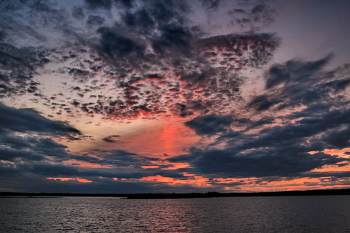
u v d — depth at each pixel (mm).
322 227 49125
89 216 76750
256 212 84938
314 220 59562
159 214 82625
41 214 82812
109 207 123250
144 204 157250
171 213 85875
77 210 102250
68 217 73562
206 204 150750
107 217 73500
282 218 64938
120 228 51750
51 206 129250
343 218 62625
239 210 95938
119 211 96688
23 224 58156
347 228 47781
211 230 47875
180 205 140750
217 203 161875
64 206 130625
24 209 105125
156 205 142375
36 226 54938
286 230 46406
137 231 47969
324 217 65375
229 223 57281
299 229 47281
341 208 93812
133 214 83312
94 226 54719
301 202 147375
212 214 80312
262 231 45781
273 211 87438
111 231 48250
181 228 50781
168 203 169125
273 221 59219
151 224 57281
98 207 123250
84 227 53375
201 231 46906
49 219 68125
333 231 44844
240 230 47312
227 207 116000
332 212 78562
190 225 54812
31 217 73188
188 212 89625
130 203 172875
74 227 53375
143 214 83188
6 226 55000
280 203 144500
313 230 46031
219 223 57531
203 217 71000
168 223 58781
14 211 94500
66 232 47469
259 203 150875
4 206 124125
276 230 46562
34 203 160375
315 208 96000
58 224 58156
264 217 68500
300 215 71375
